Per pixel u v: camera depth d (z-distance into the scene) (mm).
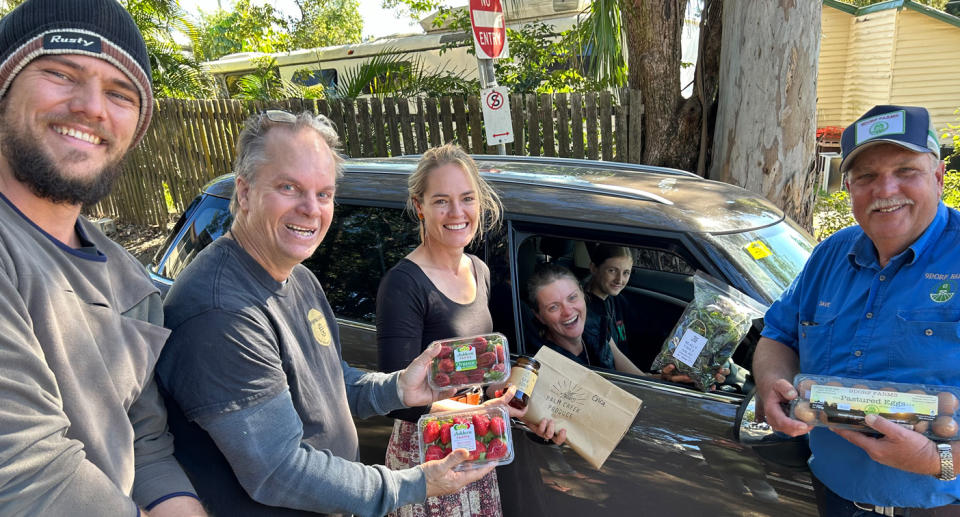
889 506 1791
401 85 8656
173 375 1410
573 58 7863
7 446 934
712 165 5254
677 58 5727
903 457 1593
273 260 1545
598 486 2264
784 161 4723
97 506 1051
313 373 1626
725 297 2217
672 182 2797
